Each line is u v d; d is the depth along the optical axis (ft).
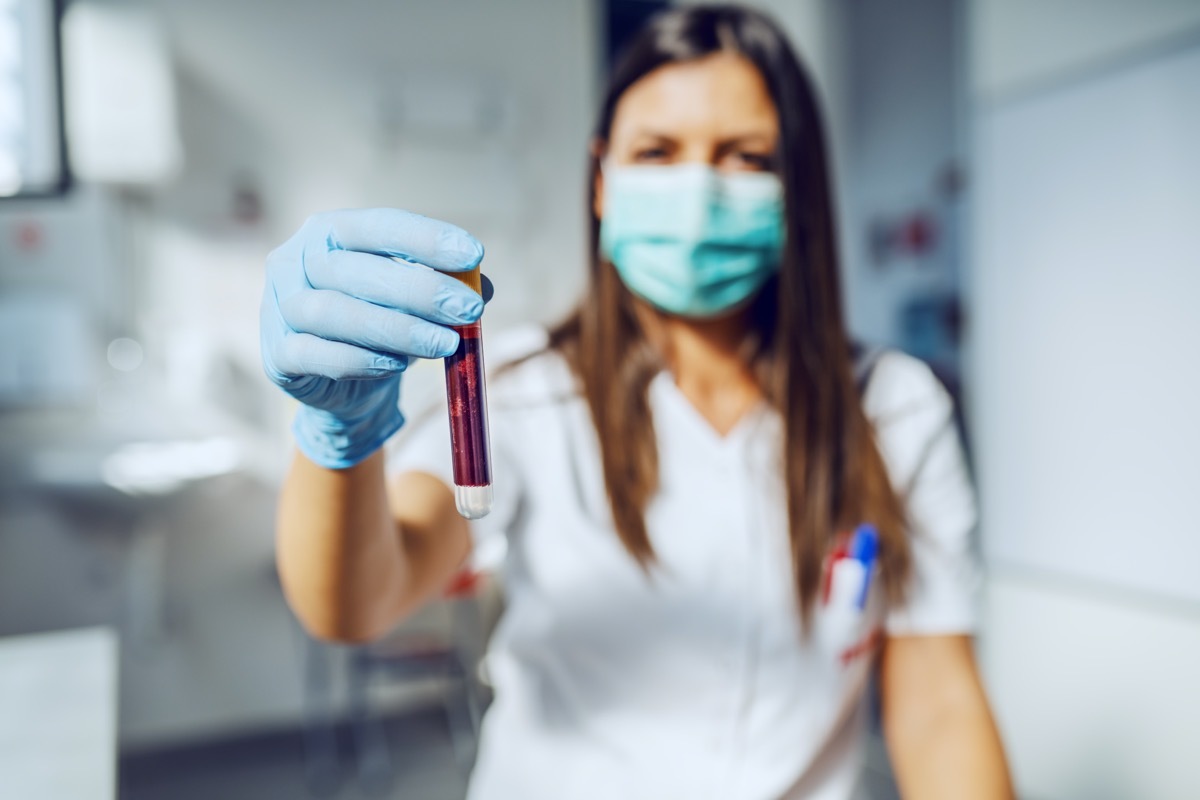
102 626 10.27
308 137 11.03
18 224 10.19
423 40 11.39
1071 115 8.13
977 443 9.28
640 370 3.22
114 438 10.50
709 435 3.21
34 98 6.63
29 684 3.68
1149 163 7.49
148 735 10.52
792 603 3.11
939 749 3.11
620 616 3.07
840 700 3.19
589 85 12.07
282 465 11.09
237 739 10.75
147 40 9.62
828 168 3.29
